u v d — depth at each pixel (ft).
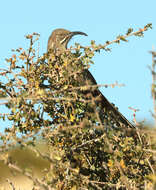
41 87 31.30
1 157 22.08
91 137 29.09
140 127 24.12
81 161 29.12
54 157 22.85
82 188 25.20
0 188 30.22
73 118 28.45
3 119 28.96
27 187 30.89
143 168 28.22
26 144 21.77
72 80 30.17
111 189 27.71
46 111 31.65
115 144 27.89
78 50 30.66
